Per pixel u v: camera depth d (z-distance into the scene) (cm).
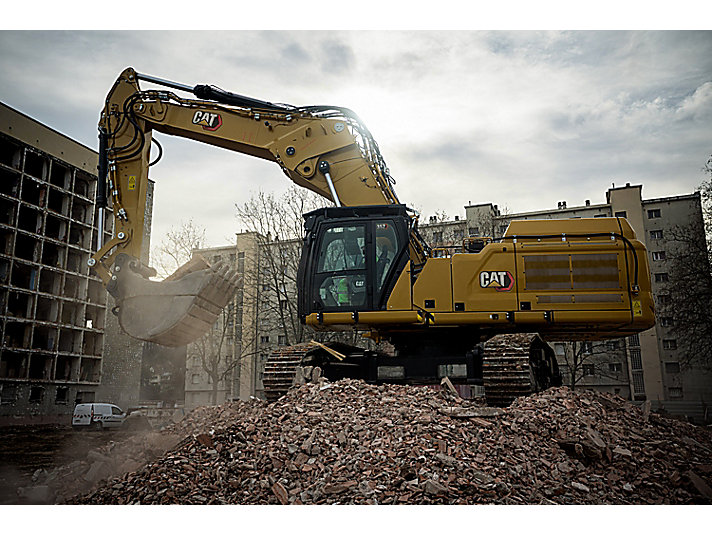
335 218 1007
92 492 675
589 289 950
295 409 794
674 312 2844
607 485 660
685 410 3781
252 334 3775
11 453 1349
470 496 579
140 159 1085
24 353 3147
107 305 3762
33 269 3231
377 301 958
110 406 2803
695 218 4219
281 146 1084
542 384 966
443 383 930
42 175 3325
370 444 671
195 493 625
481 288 957
